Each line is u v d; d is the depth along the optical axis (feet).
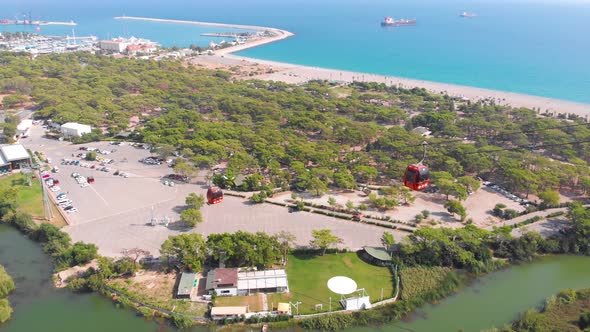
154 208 569.23
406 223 540.11
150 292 404.16
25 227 513.45
